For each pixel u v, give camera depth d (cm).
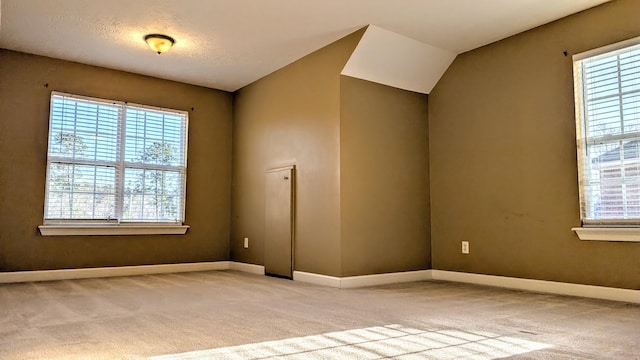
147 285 409
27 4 343
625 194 323
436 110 468
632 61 325
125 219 489
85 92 474
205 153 555
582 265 344
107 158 483
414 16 363
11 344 210
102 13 359
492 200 411
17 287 395
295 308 299
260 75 515
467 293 363
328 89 421
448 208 450
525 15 361
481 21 372
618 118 330
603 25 340
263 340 218
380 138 433
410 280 439
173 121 534
